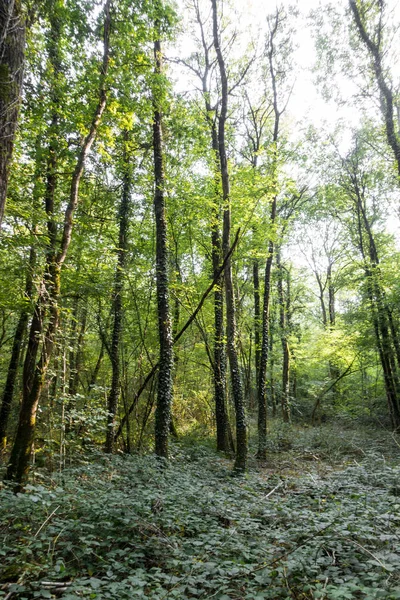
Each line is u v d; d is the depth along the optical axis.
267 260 15.10
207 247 15.42
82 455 8.08
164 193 11.57
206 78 15.59
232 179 12.12
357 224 20.94
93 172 10.80
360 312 17.80
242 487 7.53
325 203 19.98
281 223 15.88
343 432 16.14
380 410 20.86
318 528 4.54
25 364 7.45
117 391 11.22
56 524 4.38
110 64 7.63
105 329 12.09
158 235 10.42
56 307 7.32
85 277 9.89
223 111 11.16
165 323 9.96
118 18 7.53
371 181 19.25
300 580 3.67
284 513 5.40
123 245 12.00
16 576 3.65
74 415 7.98
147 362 13.48
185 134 12.22
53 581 3.66
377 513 5.02
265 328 14.80
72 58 7.80
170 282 11.73
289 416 21.52
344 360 21.12
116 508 4.91
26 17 3.70
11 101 3.33
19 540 4.34
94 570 4.01
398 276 15.42
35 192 8.77
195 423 17.27
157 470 7.38
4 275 8.38
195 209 12.15
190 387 17.44
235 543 4.41
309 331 31.64
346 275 20.50
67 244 7.42
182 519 4.99
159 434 9.22
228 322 10.73
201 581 3.42
